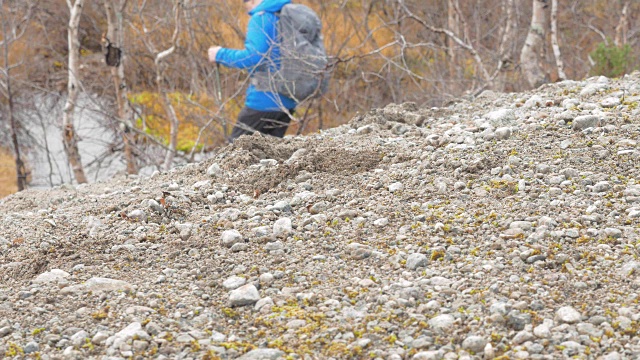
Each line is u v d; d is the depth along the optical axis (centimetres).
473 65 987
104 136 1100
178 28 827
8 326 297
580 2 1182
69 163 901
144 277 336
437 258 326
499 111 486
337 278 318
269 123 731
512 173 398
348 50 1097
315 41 712
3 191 1103
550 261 311
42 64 1322
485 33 1112
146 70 1112
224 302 309
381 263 327
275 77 698
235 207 414
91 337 287
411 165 432
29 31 1326
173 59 1095
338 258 336
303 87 702
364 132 515
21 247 389
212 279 329
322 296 304
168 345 277
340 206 391
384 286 305
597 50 767
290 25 691
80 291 322
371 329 278
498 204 368
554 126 452
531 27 795
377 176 425
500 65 827
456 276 308
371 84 1054
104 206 441
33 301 318
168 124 1143
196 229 384
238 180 451
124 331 284
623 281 295
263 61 689
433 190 393
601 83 530
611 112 461
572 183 379
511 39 923
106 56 838
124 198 455
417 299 294
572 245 324
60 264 357
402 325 279
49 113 1169
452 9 1070
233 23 1047
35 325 299
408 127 514
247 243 358
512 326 271
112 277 338
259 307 300
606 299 283
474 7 1121
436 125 512
